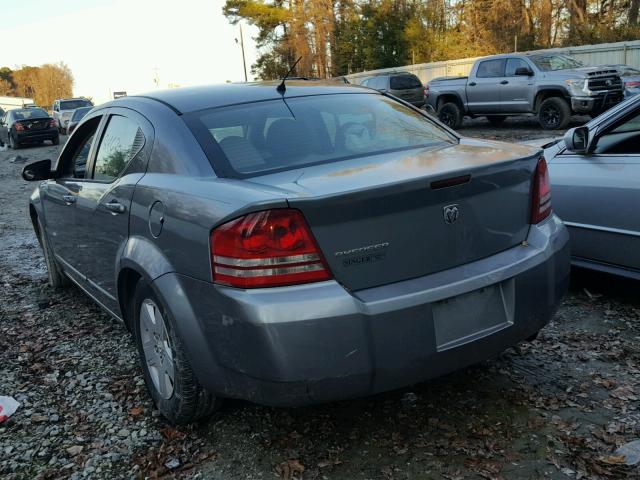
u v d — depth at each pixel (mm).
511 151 3057
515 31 34125
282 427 3080
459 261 2697
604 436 2799
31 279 6039
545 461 2668
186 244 2684
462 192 2674
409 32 38594
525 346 3771
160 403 3170
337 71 44719
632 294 4516
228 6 51281
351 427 3039
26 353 4188
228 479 2715
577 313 4258
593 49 23688
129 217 3205
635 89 15586
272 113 3320
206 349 2639
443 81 18297
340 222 2422
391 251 2520
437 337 2578
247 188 2605
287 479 2684
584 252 4434
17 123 24266
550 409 3064
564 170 4535
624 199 4125
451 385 3363
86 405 3434
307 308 2365
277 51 50375
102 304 4055
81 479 2779
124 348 4176
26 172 4504
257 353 2412
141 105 3555
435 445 2844
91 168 4047
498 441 2834
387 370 2482
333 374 2416
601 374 3385
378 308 2436
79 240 4137
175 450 2959
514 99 16266
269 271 2396
